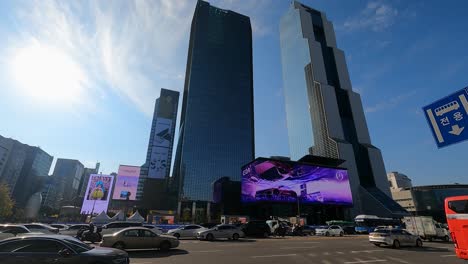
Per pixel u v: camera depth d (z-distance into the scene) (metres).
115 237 15.25
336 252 16.23
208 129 138.88
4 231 18.02
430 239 30.05
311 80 159.50
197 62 150.88
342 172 74.81
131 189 92.75
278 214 74.38
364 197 124.62
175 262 11.95
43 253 7.65
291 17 188.88
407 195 139.00
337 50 180.88
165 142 139.50
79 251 8.00
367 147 149.75
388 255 15.49
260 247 18.27
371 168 143.50
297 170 69.06
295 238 29.69
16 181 141.00
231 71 156.12
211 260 12.59
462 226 11.60
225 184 116.62
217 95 147.25
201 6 167.88
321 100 149.12
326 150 139.12
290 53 182.12
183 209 115.56
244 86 155.62
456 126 8.73
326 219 77.19
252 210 78.19
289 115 173.50
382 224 51.12
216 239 26.53
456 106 8.87
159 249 16.69
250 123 148.12
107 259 8.04
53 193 166.50
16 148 141.88
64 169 186.38
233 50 162.25
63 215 99.19
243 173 69.75
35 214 92.50
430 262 13.21
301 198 66.19
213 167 133.12
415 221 31.27
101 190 86.50
